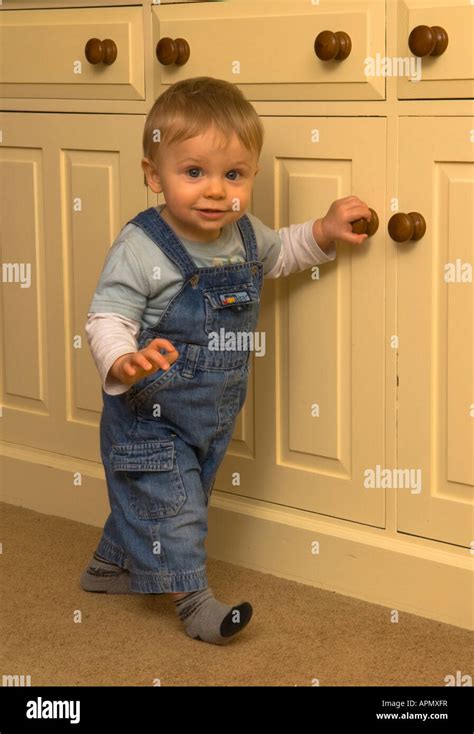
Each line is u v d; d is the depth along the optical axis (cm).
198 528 147
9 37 178
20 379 193
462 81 133
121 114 168
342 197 148
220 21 152
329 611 153
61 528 185
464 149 135
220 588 161
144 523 147
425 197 139
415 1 134
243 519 167
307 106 148
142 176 167
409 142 139
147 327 143
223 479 170
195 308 140
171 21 157
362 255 147
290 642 144
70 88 173
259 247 147
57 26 171
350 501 155
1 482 199
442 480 146
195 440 147
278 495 164
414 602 150
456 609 146
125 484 149
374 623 149
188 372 142
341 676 136
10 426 198
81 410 185
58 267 182
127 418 147
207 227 138
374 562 153
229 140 134
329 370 154
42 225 184
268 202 155
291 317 156
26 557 173
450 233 138
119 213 172
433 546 148
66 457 190
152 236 140
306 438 158
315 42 140
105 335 136
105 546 158
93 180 174
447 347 142
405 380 146
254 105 153
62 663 140
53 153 178
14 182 185
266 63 149
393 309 145
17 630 149
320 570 160
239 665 139
